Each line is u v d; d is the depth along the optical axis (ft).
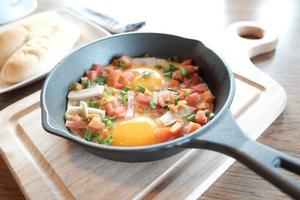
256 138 1.19
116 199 1.03
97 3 2.03
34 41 1.57
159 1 2.03
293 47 1.60
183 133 1.14
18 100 1.44
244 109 1.28
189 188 1.05
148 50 1.42
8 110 1.34
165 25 1.82
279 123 1.25
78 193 1.05
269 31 1.63
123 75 1.36
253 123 1.22
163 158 1.07
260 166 0.82
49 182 1.10
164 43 1.39
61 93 1.23
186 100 1.24
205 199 1.04
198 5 1.98
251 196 1.04
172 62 1.40
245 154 0.86
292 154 1.14
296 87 1.39
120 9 1.94
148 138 1.17
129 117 1.22
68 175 1.10
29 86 1.50
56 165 1.13
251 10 1.89
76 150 1.17
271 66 1.51
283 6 1.90
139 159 1.02
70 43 1.65
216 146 0.90
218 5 1.97
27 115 1.31
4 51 1.57
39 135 1.23
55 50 1.57
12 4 1.93
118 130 1.19
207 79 1.28
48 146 1.19
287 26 1.74
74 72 1.30
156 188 1.06
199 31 1.74
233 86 1.06
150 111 1.24
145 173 1.08
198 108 1.20
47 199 1.05
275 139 1.19
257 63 1.53
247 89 1.35
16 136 1.25
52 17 1.77
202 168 1.09
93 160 1.13
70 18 1.85
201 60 1.31
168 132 1.14
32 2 2.08
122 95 1.30
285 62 1.52
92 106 1.25
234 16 1.85
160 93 1.27
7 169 1.21
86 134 1.15
